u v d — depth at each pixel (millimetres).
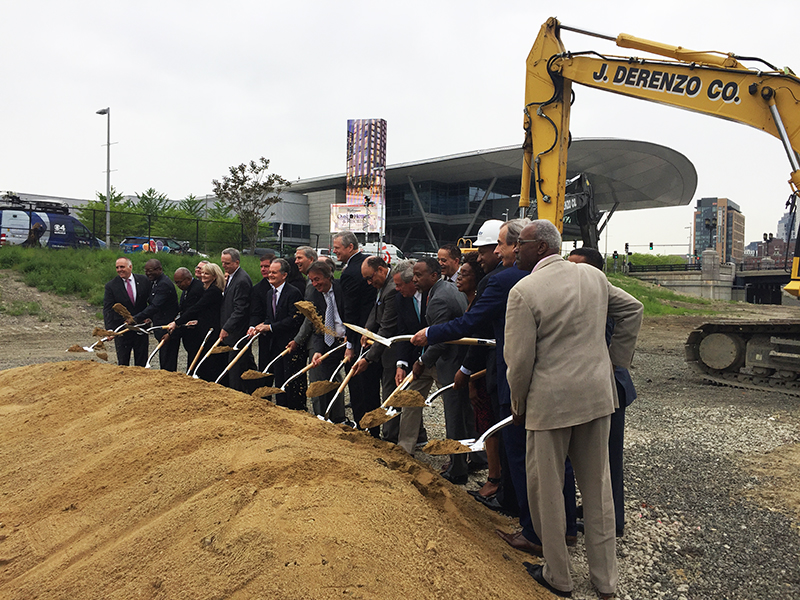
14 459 3799
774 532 3568
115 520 2822
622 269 52469
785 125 7684
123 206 37219
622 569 3133
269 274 5754
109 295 6938
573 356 2736
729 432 5922
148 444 3479
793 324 8172
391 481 3023
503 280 3330
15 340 12258
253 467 2908
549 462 2742
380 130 50375
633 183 55969
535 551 3189
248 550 2248
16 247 18203
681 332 19172
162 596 2154
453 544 2625
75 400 4699
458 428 4387
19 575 2574
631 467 4812
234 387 6027
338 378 5438
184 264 20703
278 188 35125
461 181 57188
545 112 9633
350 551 2277
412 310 4672
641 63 8695
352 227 49094
